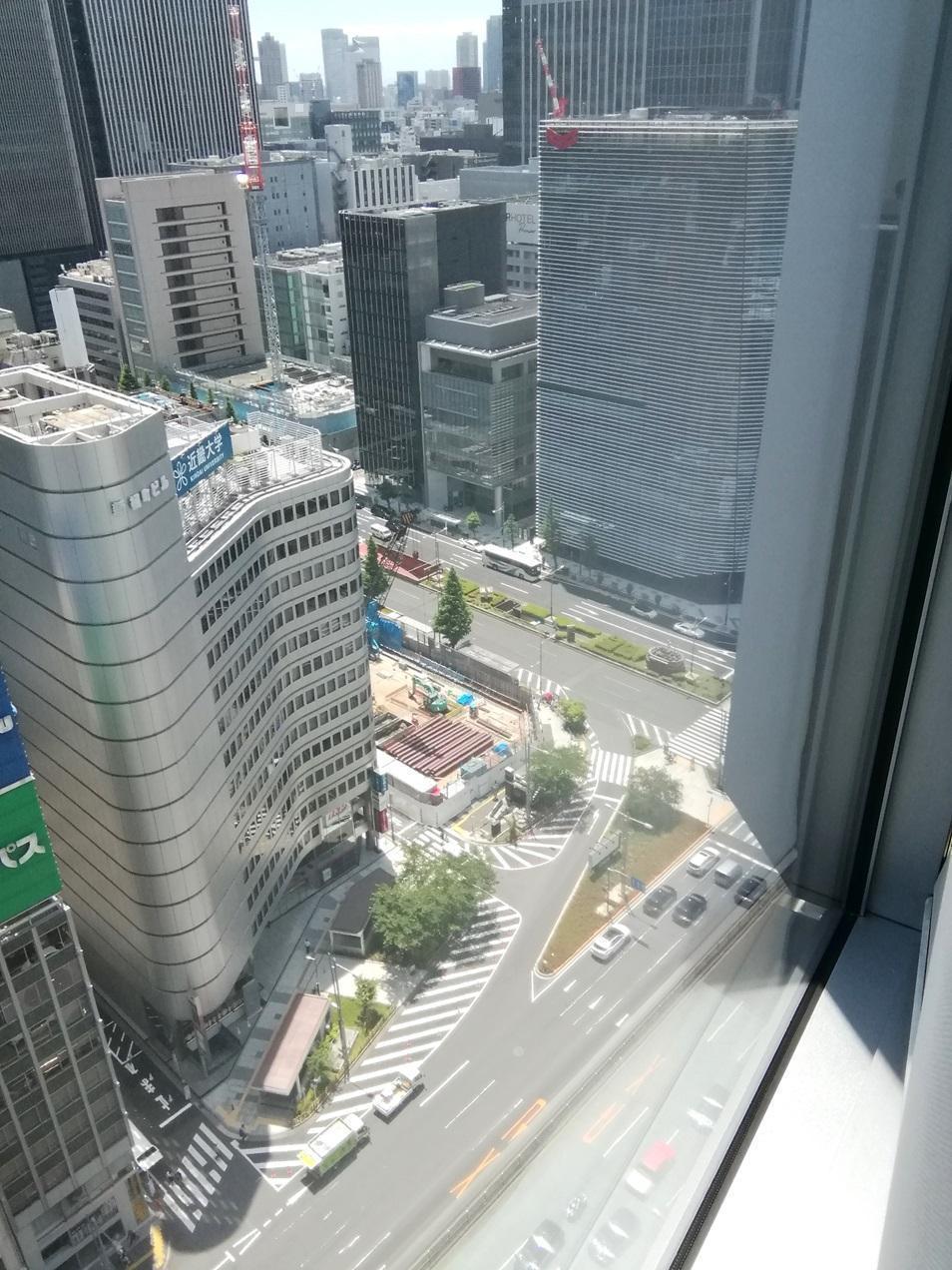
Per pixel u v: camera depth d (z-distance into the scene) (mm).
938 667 3262
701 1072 3162
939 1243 1457
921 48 2680
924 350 2947
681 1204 2727
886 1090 3033
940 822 3502
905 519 3189
